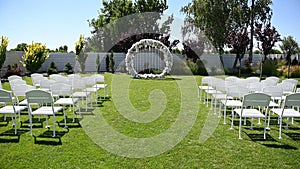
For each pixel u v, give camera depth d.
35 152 3.74
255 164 3.40
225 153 3.77
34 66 14.24
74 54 18.02
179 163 3.46
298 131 4.82
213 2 19.42
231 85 5.73
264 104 4.33
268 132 4.75
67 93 5.30
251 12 19.50
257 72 16.48
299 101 4.31
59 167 3.30
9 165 3.33
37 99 4.37
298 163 3.43
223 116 5.94
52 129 4.82
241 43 16.33
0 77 13.30
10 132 4.62
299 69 14.91
